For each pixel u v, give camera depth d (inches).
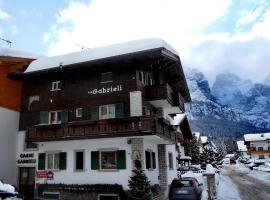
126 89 872.9
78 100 936.9
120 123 797.9
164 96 908.0
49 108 983.0
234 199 803.4
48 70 965.8
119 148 812.6
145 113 901.2
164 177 961.5
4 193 503.8
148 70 983.6
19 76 1023.6
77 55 976.9
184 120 2151.8
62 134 862.5
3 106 986.7
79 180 842.8
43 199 857.5
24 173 985.5
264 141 3560.5
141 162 776.9
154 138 832.3
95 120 824.9
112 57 868.6
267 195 884.0
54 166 895.1
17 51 1082.7
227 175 1819.6
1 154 953.5
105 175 814.5
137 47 866.1
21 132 1015.6
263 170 2153.1
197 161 2605.8
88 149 853.2
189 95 1339.8
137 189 716.7
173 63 995.3
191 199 709.3
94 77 929.5
